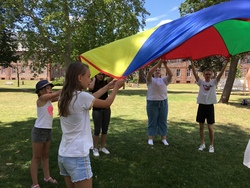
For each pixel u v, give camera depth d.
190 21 3.25
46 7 18.94
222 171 4.56
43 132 3.56
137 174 4.34
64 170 2.54
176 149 5.75
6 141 6.16
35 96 16.97
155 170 4.53
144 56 3.02
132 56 3.14
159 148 5.80
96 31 21.45
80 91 2.47
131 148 5.76
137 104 13.45
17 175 4.22
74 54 23.62
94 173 4.36
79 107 2.41
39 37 20.83
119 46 3.39
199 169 4.62
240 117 9.95
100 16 20.00
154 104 5.91
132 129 7.61
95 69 3.51
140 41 3.37
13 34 24.16
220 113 10.80
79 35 21.75
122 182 4.04
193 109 11.78
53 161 4.83
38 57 23.25
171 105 13.14
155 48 3.06
